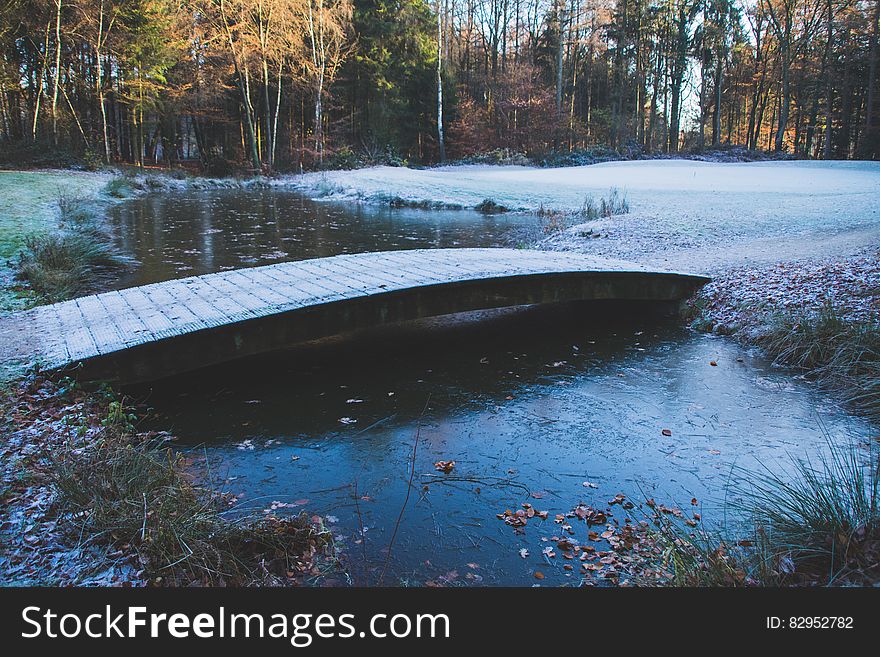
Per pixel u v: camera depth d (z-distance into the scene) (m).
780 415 4.45
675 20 43.44
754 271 7.68
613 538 2.93
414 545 2.88
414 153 42.41
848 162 30.23
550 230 12.76
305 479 3.52
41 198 15.03
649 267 7.59
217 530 2.73
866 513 2.66
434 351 5.97
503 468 3.67
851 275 6.81
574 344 6.21
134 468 3.12
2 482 2.92
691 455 3.85
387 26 37.84
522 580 2.62
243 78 33.56
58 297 6.80
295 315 5.10
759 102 48.50
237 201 20.39
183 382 5.06
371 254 7.64
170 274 8.88
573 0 41.03
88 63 30.86
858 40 37.56
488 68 46.41
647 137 50.41
